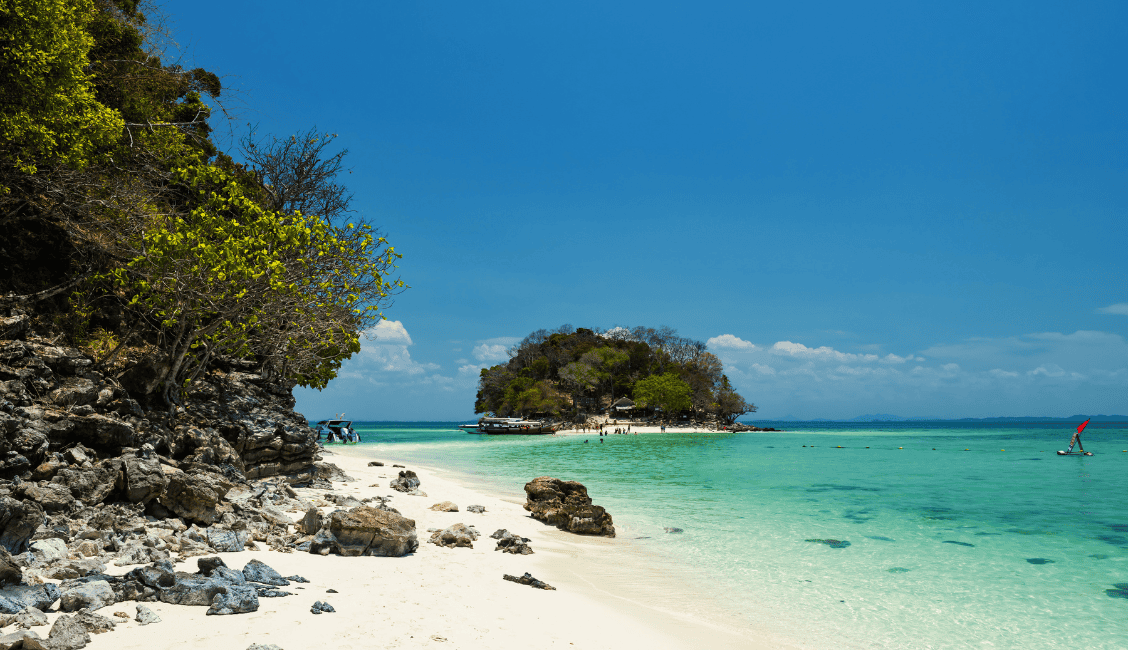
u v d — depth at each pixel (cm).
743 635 875
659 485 2845
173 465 1267
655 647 769
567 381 13438
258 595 751
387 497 1839
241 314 1588
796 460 4672
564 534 1562
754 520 1906
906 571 1307
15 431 998
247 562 912
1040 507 2295
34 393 1139
